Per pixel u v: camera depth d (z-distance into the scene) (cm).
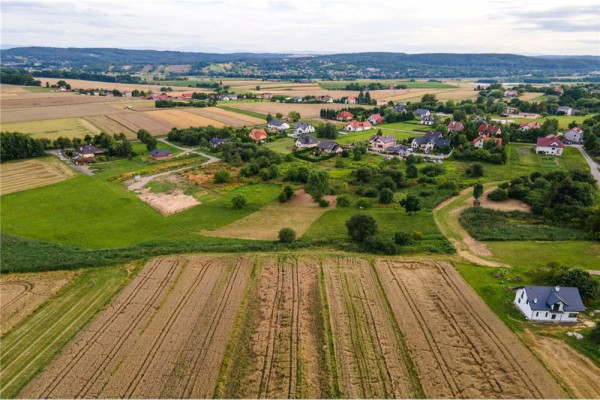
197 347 4084
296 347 4091
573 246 6253
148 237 6769
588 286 4822
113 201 8394
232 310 4703
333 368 3819
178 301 4888
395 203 8219
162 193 8962
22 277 5491
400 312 4675
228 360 3909
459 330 4356
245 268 5678
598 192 8406
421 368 3809
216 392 3525
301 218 7538
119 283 5303
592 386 3600
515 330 4362
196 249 6231
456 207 7962
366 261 5888
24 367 3841
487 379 3681
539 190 8362
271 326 4419
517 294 4800
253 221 7419
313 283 5297
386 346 4112
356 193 8806
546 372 3759
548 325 4441
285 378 3684
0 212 7775
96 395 3491
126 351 4028
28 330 4394
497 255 6069
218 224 7288
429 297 4984
